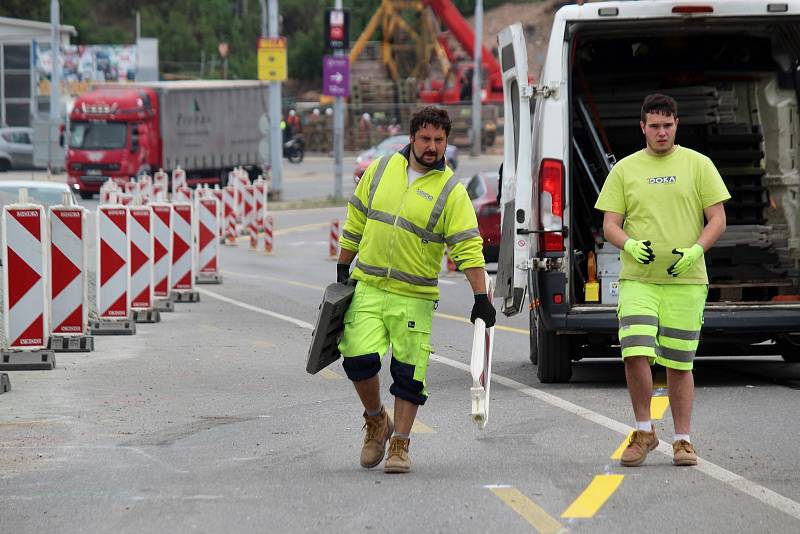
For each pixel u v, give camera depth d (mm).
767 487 22188
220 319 51156
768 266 36812
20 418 29469
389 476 23156
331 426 28156
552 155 32625
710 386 33344
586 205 36812
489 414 29422
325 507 20969
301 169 194000
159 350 41656
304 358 39969
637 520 20078
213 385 34375
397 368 23234
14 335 37406
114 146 136875
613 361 39688
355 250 23703
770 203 39156
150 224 49469
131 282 49594
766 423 27891
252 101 155000
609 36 35719
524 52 33156
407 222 22844
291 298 60000
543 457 24672
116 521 20266
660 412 29562
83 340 41125
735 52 39812
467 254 22828
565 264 32688
